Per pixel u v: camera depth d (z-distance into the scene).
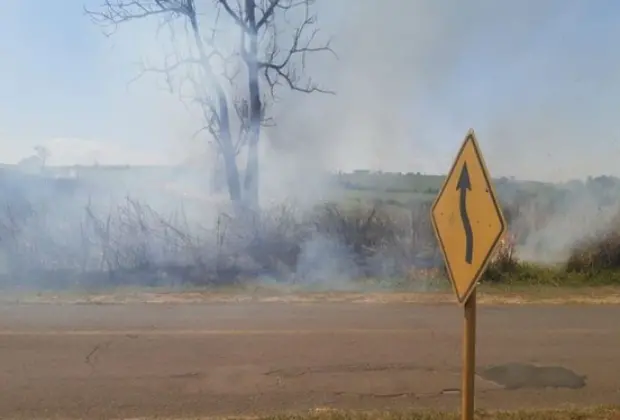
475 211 3.89
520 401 6.02
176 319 9.04
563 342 8.07
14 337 7.89
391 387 6.31
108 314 9.36
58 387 6.15
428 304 10.49
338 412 5.47
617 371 6.94
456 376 6.67
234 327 8.55
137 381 6.35
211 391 6.11
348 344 7.77
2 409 5.60
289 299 10.77
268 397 5.99
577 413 5.51
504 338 8.24
